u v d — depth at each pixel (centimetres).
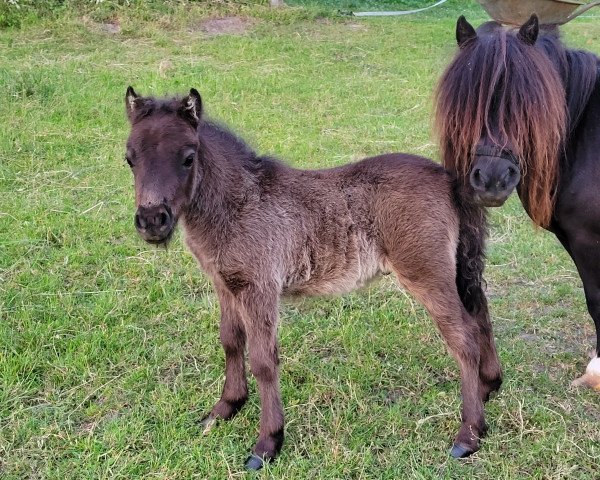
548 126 94
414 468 101
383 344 132
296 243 104
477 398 105
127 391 116
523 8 136
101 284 150
